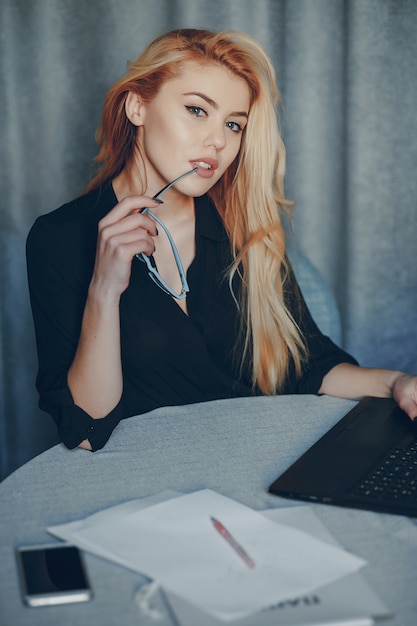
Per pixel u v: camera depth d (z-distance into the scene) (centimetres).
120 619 81
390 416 131
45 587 85
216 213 171
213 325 168
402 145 241
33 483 111
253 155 164
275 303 166
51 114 219
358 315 251
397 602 83
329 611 81
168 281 166
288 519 99
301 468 112
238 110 157
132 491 108
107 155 169
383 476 109
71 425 125
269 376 167
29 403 236
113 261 131
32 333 231
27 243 161
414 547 94
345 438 122
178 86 153
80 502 105
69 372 137
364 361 255
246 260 166
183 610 81
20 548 92
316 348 166
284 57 228
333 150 237
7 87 216
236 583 85
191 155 156
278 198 170
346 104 235
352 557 90
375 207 244
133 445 124
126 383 163
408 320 255
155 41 155
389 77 235
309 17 226
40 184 223
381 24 231
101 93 219
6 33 212
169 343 161
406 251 249
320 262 245
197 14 219
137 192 165
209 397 167
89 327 134
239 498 106
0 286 228
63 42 215
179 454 120
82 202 166
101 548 92
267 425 131
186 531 95
